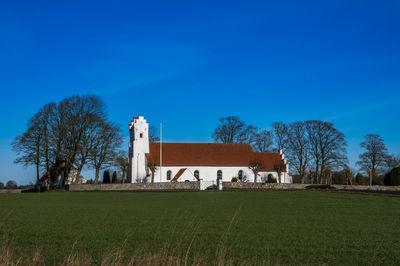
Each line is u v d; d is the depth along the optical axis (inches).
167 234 760.3
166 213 1113.4
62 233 773.3
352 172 3811.5
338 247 644.1
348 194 1973.4
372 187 2637.8
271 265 526.6
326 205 1371.8
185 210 1195.9
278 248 636.7
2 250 597.3
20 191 2962.6
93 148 2733.8
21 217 1034.1
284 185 2691.9
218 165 3171.8
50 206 1371.8
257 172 3065.9
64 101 2714.1
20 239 714.2
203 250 621.3
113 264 502.6
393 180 2760.8
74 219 986.7
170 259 507.5
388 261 554.3
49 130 2672.2
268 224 895.1
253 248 636.1
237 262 546.3
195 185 2635.3
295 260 558.9
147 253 593.0
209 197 1785.2
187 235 749.3
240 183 2699.3
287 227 851.4
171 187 2650.1
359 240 701.3
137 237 730.2
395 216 1057.5
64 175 3029.0
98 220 965.2
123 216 1045.8
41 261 530.0
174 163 3152.1
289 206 1328.7
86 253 593.6
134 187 2652.6
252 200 1593.3
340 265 532.7
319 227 851.4
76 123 2699.3
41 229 822.5
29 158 2637.8
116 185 2642.7
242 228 836.6
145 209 1232.8
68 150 2691.9
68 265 509.7
